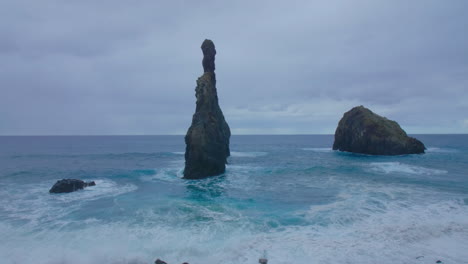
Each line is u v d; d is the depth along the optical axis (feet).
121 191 92.53
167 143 510.99
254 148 337.52
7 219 63.16
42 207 72.95
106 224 59.41
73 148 355.36
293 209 69.36
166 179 116.37
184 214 65.87
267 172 131.03
